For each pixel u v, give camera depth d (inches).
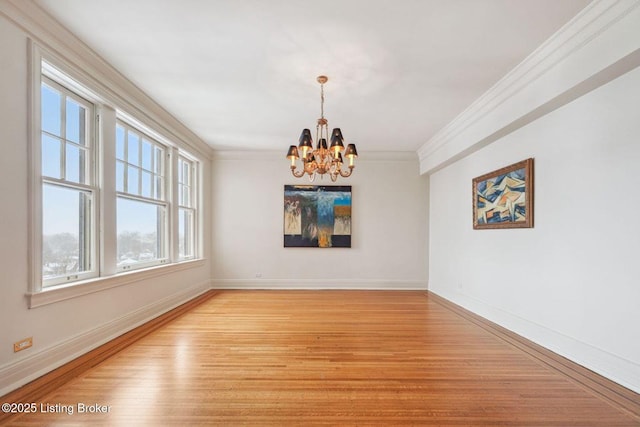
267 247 269.0
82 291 119.0
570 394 95.0
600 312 109.0
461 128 188.1
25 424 78.1
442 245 240.7
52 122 113.8
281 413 84.6
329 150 140.3
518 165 148.6
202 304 208.2
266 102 165.9
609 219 106.3
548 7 95.1
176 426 78.4
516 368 112.7
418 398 92.6
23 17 94.3
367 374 107.6
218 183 268.7
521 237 149.3
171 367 111.3
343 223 269.1
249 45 115.0
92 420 80.3
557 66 115.7
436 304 212.1
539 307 137.3
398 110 176.4
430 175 265.6
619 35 92.0
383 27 104.3
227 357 120.6
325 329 155.9
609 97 106.1
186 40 112.3
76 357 117.4
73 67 113.4
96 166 133.4
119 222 152.6
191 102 166.7
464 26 103.7
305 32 107.1
